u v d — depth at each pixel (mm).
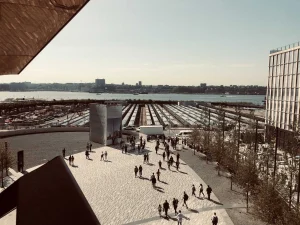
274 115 47812
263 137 50469
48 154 38219
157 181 27719
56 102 175000
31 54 3123
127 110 136750
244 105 170625
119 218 19266
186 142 47406
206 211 20703
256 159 25234
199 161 36156
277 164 28062
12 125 70875
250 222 18812
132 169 31766
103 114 45438
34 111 125688
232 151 29719
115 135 46562
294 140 30531
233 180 27969
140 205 21609
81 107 154000
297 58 41562
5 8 1881
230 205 21906
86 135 55219
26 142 46656
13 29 2270
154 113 119500
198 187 26109
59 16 2115
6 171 26906
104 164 33688
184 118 97125
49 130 58625
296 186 20672
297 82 41188
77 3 1867
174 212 20484
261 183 20406
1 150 26859
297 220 15320
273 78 48938
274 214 17188
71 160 33406
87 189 24969
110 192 24359
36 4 1840
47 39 2695
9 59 3148
